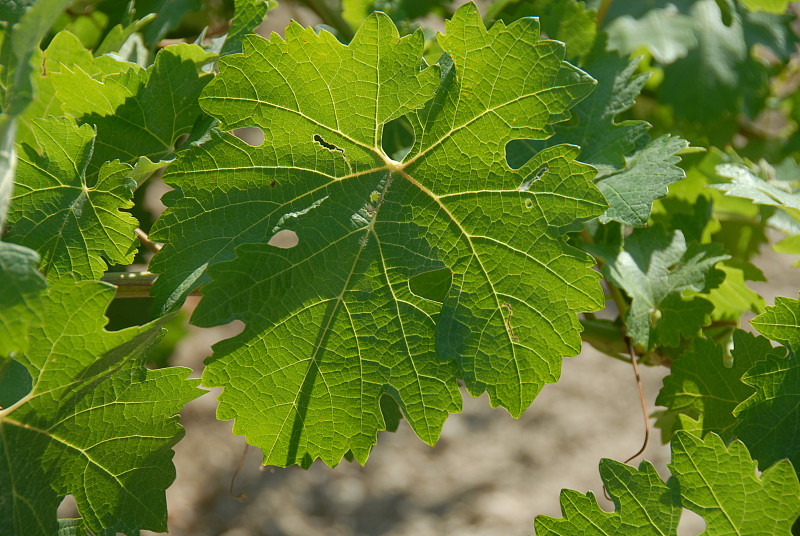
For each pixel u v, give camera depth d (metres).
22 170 0.66
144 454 0.66
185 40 0.83
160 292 0.65
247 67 0.65
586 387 2.77
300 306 0.66
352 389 0.67
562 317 0.66
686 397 0.74
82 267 0.67
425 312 0.67
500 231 0.66
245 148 0.66
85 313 0.63
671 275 0.78
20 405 0.64
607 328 0.81
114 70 0.72
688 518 2.16
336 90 0.66
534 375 0.67
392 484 2.48
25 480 0.65
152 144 0.71
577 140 0.75
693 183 0.83
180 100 0.71
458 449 2.60
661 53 0.96
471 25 0.65
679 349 0.80
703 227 0.81
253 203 0.66
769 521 0.66
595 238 0.77
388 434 2.68
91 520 0.66
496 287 0.67
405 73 0.66
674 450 0.66
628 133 0.74
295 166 0.67
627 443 2.52
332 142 0.67
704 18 0.98
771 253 2.85
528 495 2.38
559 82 0.65
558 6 0.79
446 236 0.67
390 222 0.67
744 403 0.67
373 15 0.65
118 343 0.64
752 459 0.66
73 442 0.65
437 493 2.44
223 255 0.66
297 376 0.67
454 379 0.67
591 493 0.66
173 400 0.66
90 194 0.67
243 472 2.48
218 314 0.65
